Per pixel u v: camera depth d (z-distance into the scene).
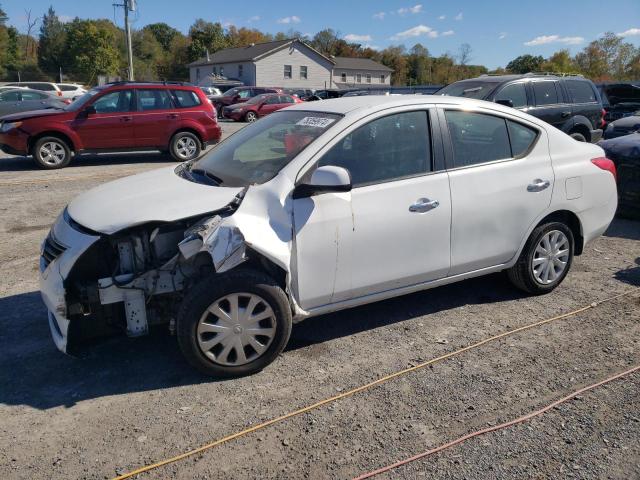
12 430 2.98
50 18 81.38
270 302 3.41
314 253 3.49
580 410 3.13
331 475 2.64
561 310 4.48
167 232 3.43
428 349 3.85
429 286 4.08
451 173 3.98
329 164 3.58
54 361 3.70
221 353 3.39
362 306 4.56
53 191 8.93
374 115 3.76
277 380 3.46
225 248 3.16
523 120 4.42
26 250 5.95
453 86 10.81
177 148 12.43
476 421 3.04
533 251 4.52
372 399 3.25
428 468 2.68
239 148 4.12
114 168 11.55
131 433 2.96
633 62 70.00
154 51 93.62
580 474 2.63
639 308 4.51
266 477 2.63
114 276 3.33
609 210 4.90
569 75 11.01
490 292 4.84
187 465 2.71
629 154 7.19
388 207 3.69
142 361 3.70
